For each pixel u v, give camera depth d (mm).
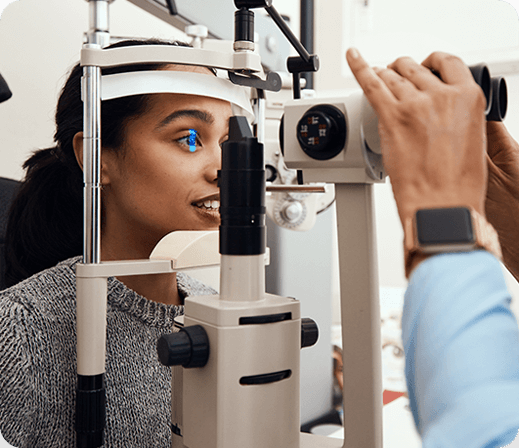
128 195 576
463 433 247
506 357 263
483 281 280
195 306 356
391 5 1262
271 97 837
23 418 535
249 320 337
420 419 284
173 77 468
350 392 390
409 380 296
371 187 387
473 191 297
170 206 568
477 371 258
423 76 319
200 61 422
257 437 340
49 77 843
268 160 851
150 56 411
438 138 298
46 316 559
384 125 314
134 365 590
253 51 444
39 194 705
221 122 576
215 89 495
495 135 487
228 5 782
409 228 297
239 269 356
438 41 1208
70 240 708
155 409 602
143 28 988
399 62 342
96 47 413
